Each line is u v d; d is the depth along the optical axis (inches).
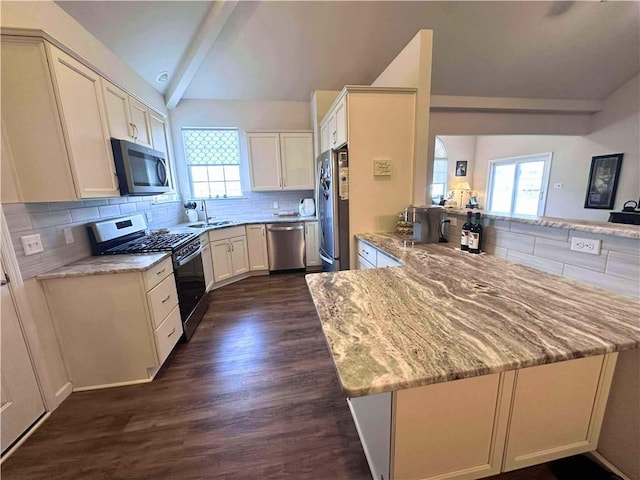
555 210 235.6
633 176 184.2
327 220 117.3
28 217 62.1
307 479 48.6
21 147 59.4
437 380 26.1
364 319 36.8
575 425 38.5
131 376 74.0
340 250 109.9
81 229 78.3
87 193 66.8
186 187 165.2
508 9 124.1
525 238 58.4
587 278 47.1
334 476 48.9
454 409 33.3
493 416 34.8
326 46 134.6
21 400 59.1
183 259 92.7
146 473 50.5
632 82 178.7
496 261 62.4
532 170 256.8
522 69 160.4
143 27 98.1
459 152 324.8
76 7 78.1
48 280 65.7
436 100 177.9
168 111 154.6
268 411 63.7
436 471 35.1
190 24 108.0
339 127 106.1
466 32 134.1
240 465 51.4
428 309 39.3
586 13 129.3
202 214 169.8
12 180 59.0
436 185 332.8
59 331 68.5
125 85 108.1
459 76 162.6
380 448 39.4
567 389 36.6
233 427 59.6
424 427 33.1
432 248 76.4
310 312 113.7
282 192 177.9
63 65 60.6
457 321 35.6
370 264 89.4
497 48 144.8
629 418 40.4
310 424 59.8
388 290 46.6
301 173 166.4
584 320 35.0
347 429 58.4
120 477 50.0
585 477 43.8
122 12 88.0
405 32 130.9
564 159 225.9
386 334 33.0
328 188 112.4
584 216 213.9
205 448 54.9
